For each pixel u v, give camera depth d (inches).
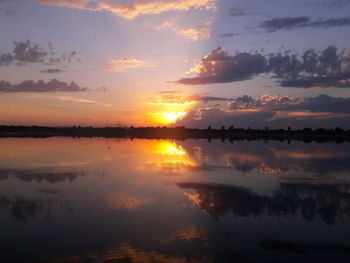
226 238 389.7
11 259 327.9
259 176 825.5
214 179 770.2
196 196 593.9
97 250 350.9
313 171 934.4
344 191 653.9
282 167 1010.7
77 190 629.9
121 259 331.3
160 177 784.3
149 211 494.6
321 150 1795.0
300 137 4542.3
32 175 789.9
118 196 585.0
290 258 337.4
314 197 600.1
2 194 589.6
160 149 1669.5
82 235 392.5
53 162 1040.2
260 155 1401.3
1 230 405.1
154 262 326.3
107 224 432.8
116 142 2369.6
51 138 2896.2
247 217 471.5
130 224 434.3
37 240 375.2
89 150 1524.4
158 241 378.0
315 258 337.1
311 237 396.2
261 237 394.3
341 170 960.3
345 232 414.0
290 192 641.6
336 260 332.8
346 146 2272.4
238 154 1435.8
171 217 466.6
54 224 430.0
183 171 887.7
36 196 577.9
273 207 528.1
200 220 455.2
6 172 831.1
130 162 1066.1
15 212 480.1
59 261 325.1
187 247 362.3
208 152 1520.7
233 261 330.3
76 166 954.1
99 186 669.3
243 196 600.1
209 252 350.3
